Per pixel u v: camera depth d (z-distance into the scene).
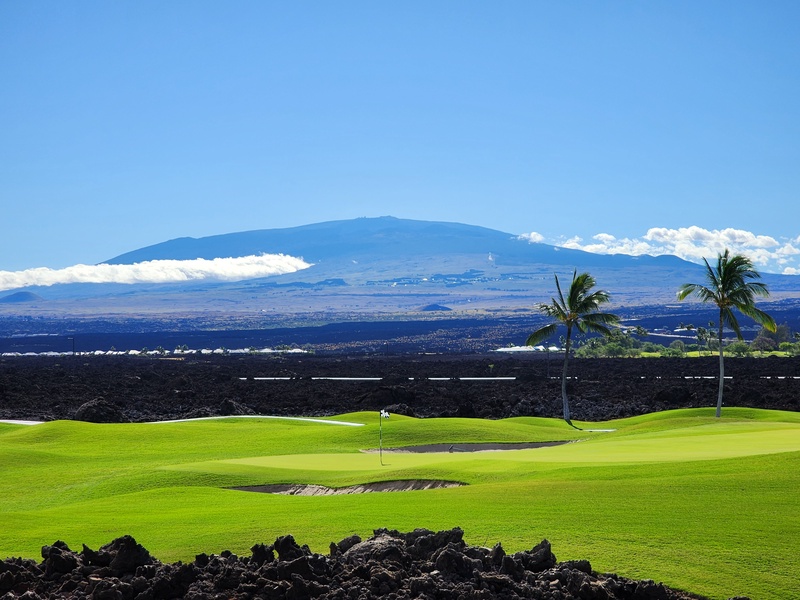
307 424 81.81
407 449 62.69
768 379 127.25
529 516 28.14
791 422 70.88
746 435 53.25
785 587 21.38
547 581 21.28
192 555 25.61
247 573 21.23
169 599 20.56
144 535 29.06
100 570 21.78
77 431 72.81
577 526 26.61
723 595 21.05
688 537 25.05
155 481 44.72
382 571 21.02
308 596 20.12
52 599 20.36
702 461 36.34
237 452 63.88
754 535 25.03
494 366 174.88
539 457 45.28
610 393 117.56
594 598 20.42
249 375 161.25
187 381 137.88
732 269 75.69
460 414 96.12
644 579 21.75
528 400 104.56
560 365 172.38
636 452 45.25
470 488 33.84
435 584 20.50
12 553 27.12
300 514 30.89
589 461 41.12
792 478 31.47
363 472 44.38
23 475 52.59
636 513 27.86
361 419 85.12
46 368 178.50
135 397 119.19
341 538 26.55
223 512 32.78
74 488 47.41
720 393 76.50
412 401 110.06
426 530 23.88
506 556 21.73
